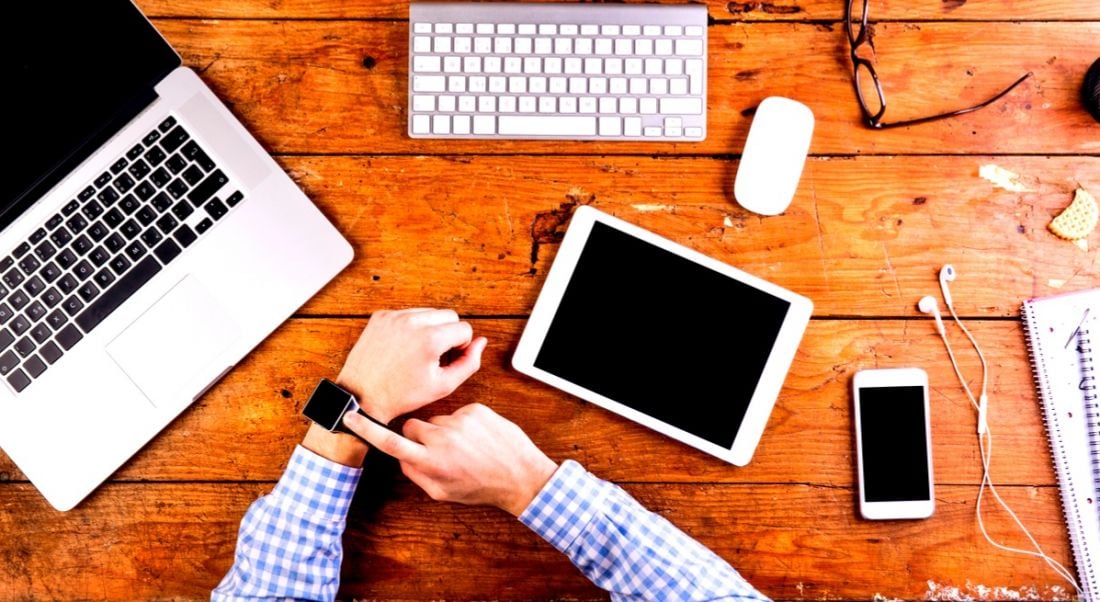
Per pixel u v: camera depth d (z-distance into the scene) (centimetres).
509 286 85
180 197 80
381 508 85
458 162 85
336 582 80
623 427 85
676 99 82
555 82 82
